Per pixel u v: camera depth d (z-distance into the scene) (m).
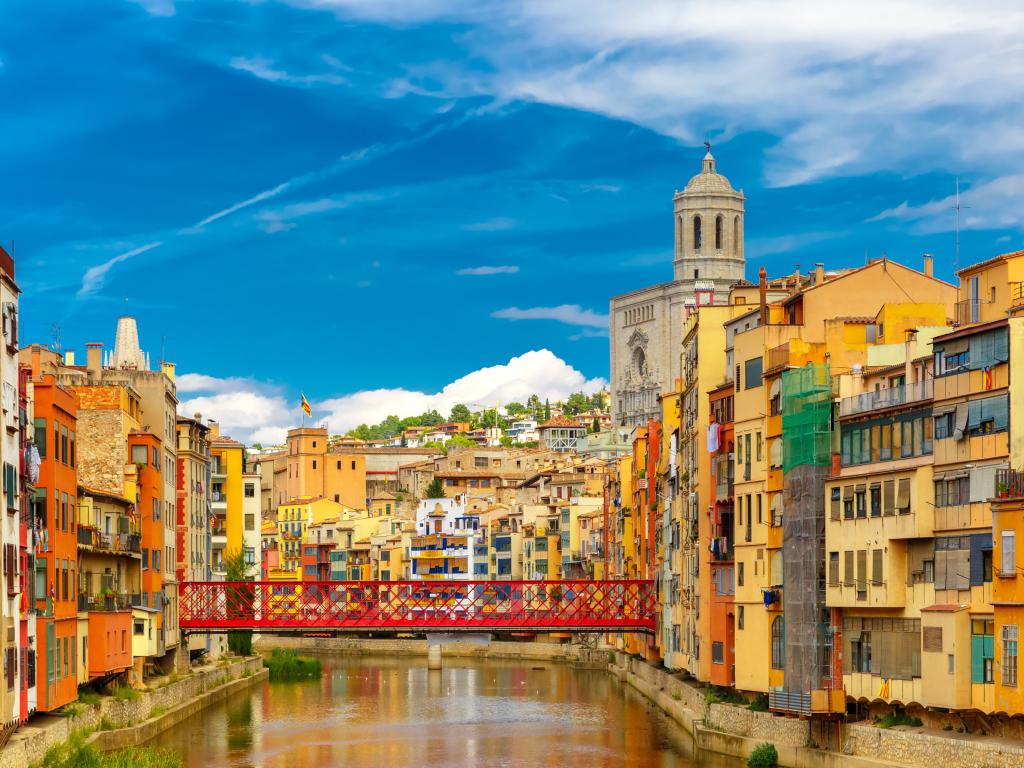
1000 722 70.06
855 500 80.75
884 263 95.88
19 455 78.62
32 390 85.69
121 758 82.00
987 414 71.56
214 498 183.50
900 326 87.81
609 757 97.00
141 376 130.50
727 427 101.62
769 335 94.31
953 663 71.44
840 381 84.31
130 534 110.38
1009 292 80.38
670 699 118.00
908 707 77.25
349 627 133.25
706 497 107.88
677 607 122.38
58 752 80.12
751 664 94.25
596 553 198.88
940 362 75.44
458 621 136.38
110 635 99.94
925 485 75.06
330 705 134.38
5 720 73.94
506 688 152.25
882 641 79.00
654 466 144.12
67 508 91.19
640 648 155.00
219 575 182.12
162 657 126.75
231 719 121.94
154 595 118.69
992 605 69.50
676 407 132.50
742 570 95.81
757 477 94.00
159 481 122.75
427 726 117.56
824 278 114.50
